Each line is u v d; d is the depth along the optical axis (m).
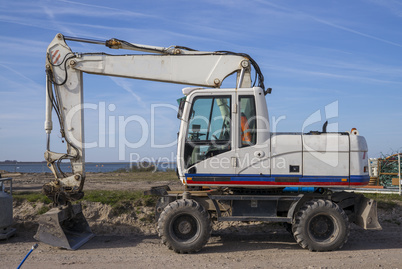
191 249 7.57
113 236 9.21
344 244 8.36
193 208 7.65
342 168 7.85
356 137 7.95
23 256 7.21
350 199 8.28
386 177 15.49
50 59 8.44
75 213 8.67
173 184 16.86
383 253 7.50
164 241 7.63
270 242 8.58
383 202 11.16
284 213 8.27
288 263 6.79
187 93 7.99
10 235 8.74
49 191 8.34
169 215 7.66
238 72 8.62
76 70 8.48
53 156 8.44
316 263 6.77
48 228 7.83
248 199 8.00
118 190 13.10
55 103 8.45
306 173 7.81
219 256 7.34
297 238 7.80
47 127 8.41
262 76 8.71
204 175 7.80
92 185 16.44
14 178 21.67
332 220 7.80
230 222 10.13
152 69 8.51
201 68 8.52
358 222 8.26
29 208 10.37
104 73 8.48
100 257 7.20
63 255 7.32
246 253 7.59
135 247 8.09
